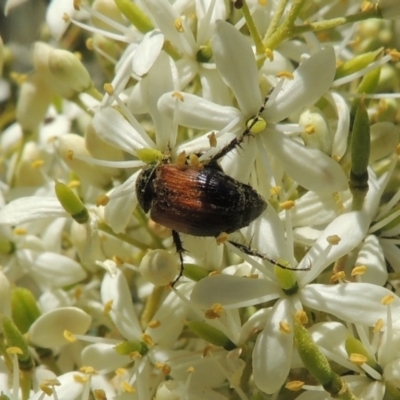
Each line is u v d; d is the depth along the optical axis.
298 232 0.09
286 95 0.09
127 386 0.09
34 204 0.09
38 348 0.09
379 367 0.09
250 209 0.09
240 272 0.09
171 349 0.09
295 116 0.10
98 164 0.09
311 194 0.09
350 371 0.09
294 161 0.09
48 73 0.10
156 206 0.09
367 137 0.09
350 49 0.10
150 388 0.09
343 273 0.09
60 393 0.09
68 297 0.10
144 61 0.09
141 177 0.09
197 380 0.09
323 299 0.09
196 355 0.09
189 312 0.09
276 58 0.09
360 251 0.09
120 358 0.09
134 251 0.10
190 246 0.09
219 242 0.09
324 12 0.10
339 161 0.09
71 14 0.10
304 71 0.09
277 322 0.09
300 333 0.08
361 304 0.09
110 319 0.09
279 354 0.09
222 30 0.09
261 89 0.09
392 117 0.10
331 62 0.09
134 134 0.09
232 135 0.09
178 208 0.09
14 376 0.09
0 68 0.10
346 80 0.09
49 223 0.10
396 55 0.09
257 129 0.09
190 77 0.09
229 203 0.09
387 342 0.09
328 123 0.09
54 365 0.09
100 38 0.10
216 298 0.09
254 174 0.09
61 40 0.11
